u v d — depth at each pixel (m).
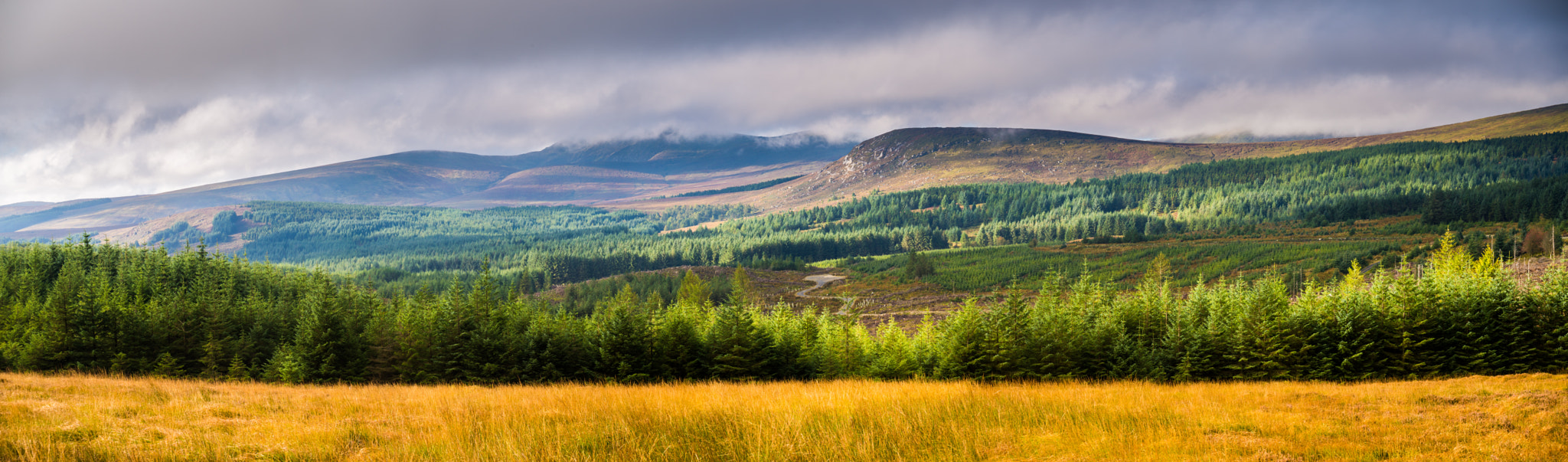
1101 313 51.62
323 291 62.47
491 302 56.22
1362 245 134.50
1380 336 41.25
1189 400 18.56
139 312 57.00
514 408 15.42
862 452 11.13
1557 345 38.59
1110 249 171.12
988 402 16.47
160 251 105.31
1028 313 46.66
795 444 11.55
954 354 43.22
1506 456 11.53
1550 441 12.47
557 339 46.97
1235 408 16.97
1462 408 16.31
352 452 11.02
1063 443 12.38
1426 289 42.16
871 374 47.34
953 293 130.38
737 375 44.72
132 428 11.97
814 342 53.38
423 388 25.45
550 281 188.88
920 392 19.02
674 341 44.47
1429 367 39.94
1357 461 11.46
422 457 10.54
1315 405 17.69
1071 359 42.88
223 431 12.29
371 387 26.67
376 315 62.47
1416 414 15.74
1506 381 22.56
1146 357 42.66
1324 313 43.12
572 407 15.62
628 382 43.12
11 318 60.31
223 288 82.06
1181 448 12.10
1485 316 40.03
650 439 11.80
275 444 11.15
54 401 15.08
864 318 103.81
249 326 60.31
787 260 197.75
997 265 156.38
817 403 16.20
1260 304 44.34
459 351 48.38
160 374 50.34
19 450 9.95
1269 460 11.44
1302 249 137.38
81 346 51.69
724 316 45.47
